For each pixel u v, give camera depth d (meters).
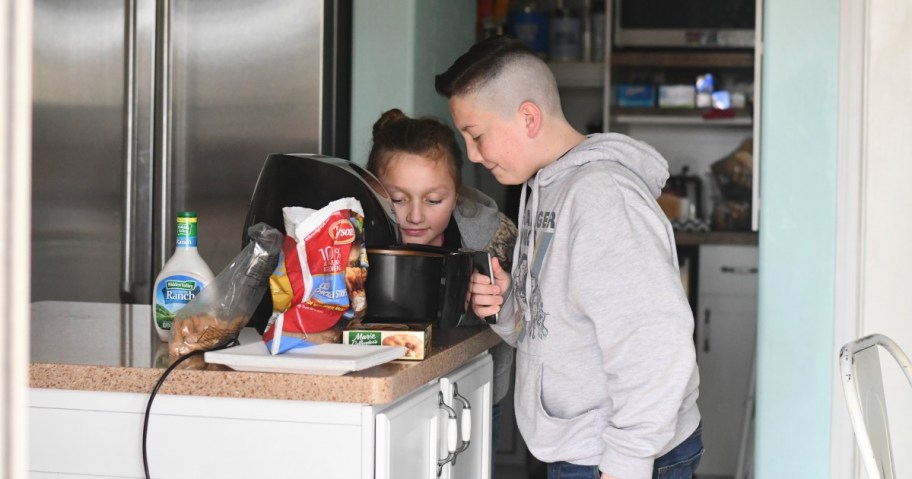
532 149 1.59
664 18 4.06
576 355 1.48
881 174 2.18
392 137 1.83
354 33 2.74
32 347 1.38
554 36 4.23
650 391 1.32
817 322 2.26
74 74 2.78
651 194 1.51
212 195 2.75
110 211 2.79
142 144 2.74
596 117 4.46
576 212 1.44
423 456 1.37
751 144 4.36
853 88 2.19
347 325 1.35
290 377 1.17
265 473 1.18
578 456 1.47
